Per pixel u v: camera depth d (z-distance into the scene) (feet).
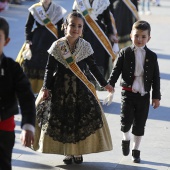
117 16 84.53
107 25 62.95
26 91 30.81
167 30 122.42
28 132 29.94
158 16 146.61
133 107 44.09
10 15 128.36
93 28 61.98
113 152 47.26
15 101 31.40
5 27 30.50
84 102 42.47
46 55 61.93
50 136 42.47
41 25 62.34
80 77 42.57
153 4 172.04
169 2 183.83
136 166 44.37
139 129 44.45
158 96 43.98
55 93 42.65
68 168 43.47
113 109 60.70
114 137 51.13
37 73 62.13
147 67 43.55
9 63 30.96
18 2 145.59
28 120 30.14
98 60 62.39
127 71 43.78
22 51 62.59
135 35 43.47
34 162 44.47
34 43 62.28
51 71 42.80
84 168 43.55
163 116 58.65
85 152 42.34
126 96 43.93
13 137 31.60
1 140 31.01
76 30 42.47
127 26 85.30
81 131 42.37
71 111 42.37
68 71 42.70
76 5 61.98
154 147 48.93
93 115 42.50
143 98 43.83
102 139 42.68
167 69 82.23
